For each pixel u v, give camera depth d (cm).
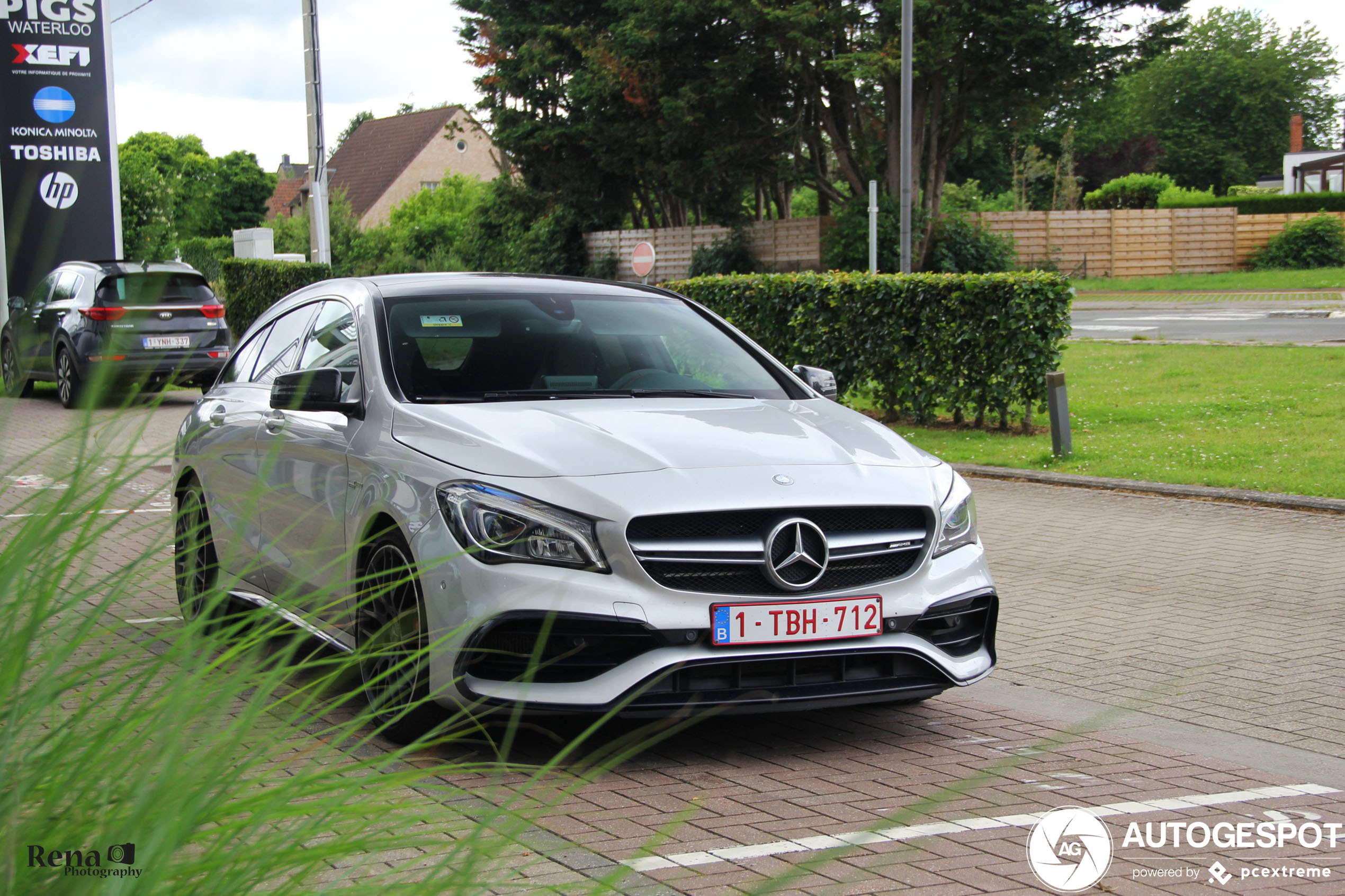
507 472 407
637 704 392
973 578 448
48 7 2127
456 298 536
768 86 3519
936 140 3500
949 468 477
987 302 1305
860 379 1434
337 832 133
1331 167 6328
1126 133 8231
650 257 1983
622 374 517
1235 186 7625
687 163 3641
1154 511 943
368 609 427
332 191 5372
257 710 129
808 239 3956
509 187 4481
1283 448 1134
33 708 118
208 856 121
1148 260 4378
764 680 408
